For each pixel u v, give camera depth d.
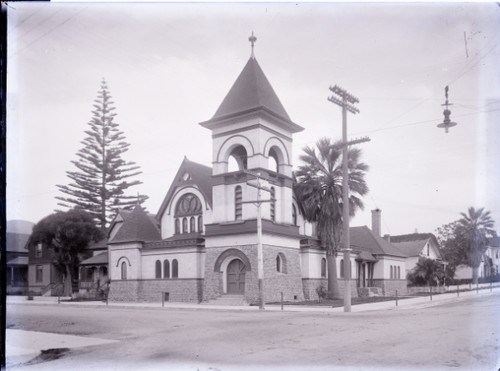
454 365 10.74
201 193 39.19
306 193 38.66
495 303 29.77
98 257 45.41
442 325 17.45
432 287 53.19
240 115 34.84
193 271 36.47
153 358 12.35
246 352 12.64
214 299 34.34
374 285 47.56
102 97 48.81
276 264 34.56
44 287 49.84
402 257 51.66
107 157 51.78
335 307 29.19
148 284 38.81
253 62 36.50
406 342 13.53
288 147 37.50
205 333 16.55
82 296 43.31
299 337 15.02
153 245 38.97
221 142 36.16
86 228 46.38
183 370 11.10
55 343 14.94
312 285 37.50
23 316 24.41
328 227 38.06
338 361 11.24
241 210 34.75
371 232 49.97
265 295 32.78
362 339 14.24
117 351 13.46
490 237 57.16
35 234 46.03
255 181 33.94
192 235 39.34
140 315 24.56
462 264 61.47
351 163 38.47
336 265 40.59
